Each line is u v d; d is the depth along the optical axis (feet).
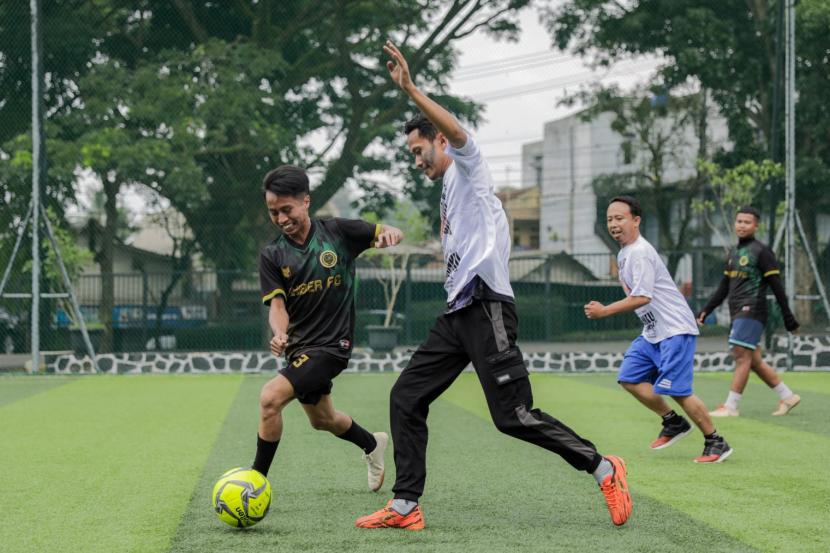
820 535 12.24
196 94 55.11
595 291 59.62
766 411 27.73
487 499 14.70
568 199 114.01
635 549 11.43
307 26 59.00
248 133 55.93
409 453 12.86
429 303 54.85
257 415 26.86
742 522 13.02
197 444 21.06
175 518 13.42
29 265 47.47
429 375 13.21
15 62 51.52
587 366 44.27
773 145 42.50
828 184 50.06
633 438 22.15
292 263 13.80
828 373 42.37
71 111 55.16
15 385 37.17
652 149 89.45
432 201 67.56
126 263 62.28
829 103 59.82
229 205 57.47
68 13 52.95
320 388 13.99
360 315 57.26
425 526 12.75
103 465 18.17
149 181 57.21
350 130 60.64
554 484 15.99
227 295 51.85
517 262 59.47
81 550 11.62
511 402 12.76
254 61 55.67
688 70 64.13
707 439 18.70
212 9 59.57
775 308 43.42
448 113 12.66
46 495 15.21
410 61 58.34
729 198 70.59
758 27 61.26
